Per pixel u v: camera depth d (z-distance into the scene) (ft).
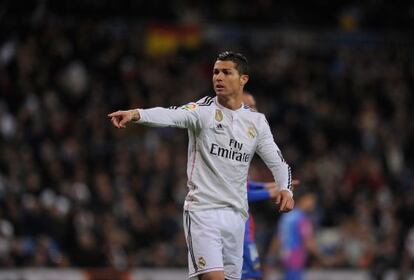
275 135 182.91
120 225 144.56
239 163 66.28
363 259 150.41
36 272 127.34
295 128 188.44
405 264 142.72
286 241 125.18
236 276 67.46
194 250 65.62
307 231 125.29
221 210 65.98
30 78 177.78
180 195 156.97
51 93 174.91
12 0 200.34
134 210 148.05
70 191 145.79
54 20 203.10
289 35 221.46
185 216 66.64
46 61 184.34
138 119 60.95
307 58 216.13
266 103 191.72
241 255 67.67
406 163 194.29
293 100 196.34
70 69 183.42
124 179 155.74
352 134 194.29
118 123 60.18
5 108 170.09
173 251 144.46
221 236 65.87
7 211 138.41
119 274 131.03
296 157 177.17
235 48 208.54
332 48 222.07
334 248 155.12
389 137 195.62
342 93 207.41
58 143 160.25
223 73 65.87
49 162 152.46
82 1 210.79
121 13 214.28
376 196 174.60
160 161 160.66
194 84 192.85
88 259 135.64
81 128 166.09
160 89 186.80
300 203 126.21
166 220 150.20
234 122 66.13
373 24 232.12
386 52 224.12
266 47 212.43
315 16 230.68
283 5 228.84
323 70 213.25
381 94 210.79
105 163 161.58
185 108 64.90
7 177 148.36
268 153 67.67
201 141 65.72
